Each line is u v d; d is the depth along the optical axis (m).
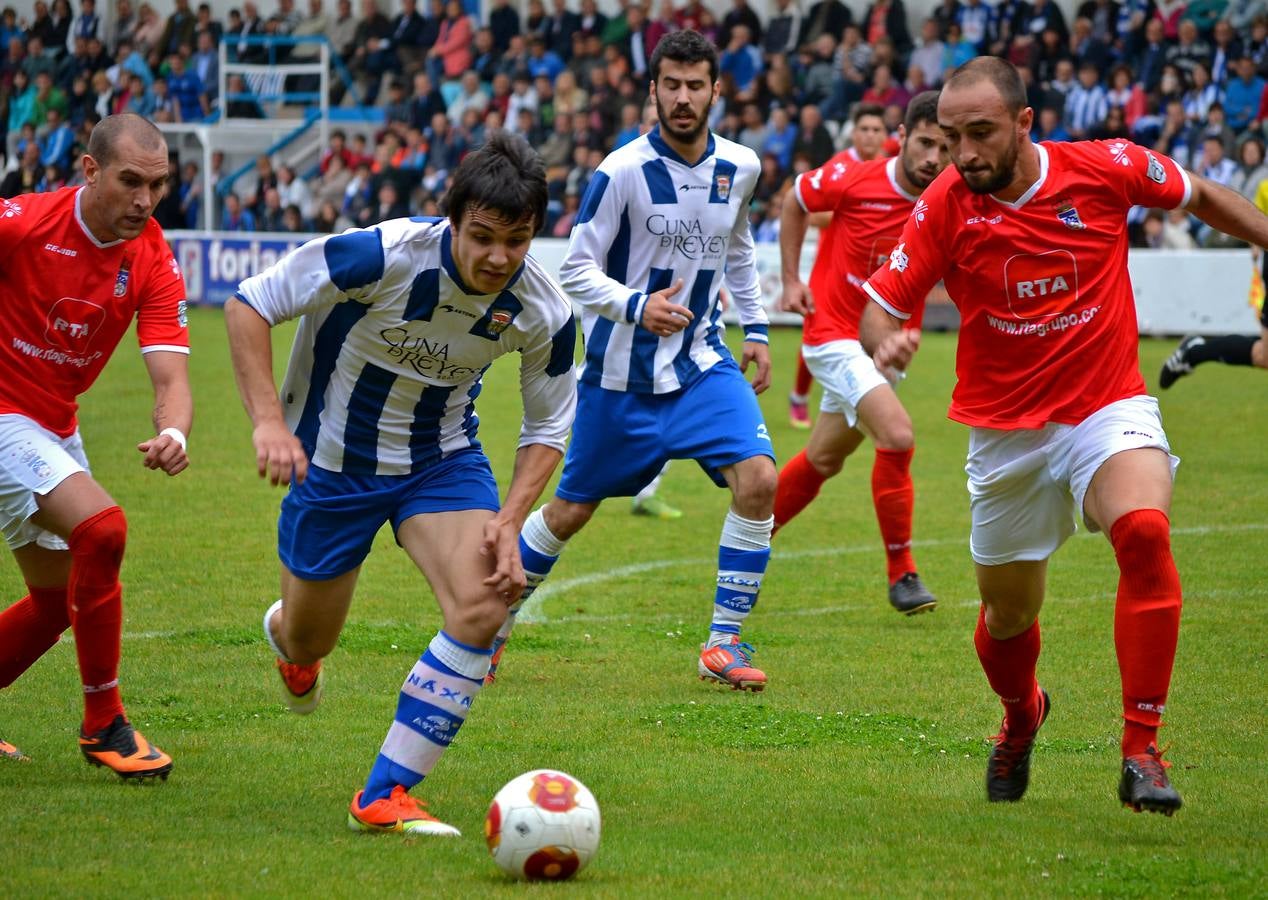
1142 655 11.99
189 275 68.75
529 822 10.75
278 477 11.73
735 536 17.80
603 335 18.09
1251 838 12.18
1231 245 56.16
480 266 11.56
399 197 68.88
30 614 14.43
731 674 17.45
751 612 21.91
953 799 13.45
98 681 13.39
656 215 17.86
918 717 16.33
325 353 12.73
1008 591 13.34
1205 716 16.30
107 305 13.79
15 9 89.94
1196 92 60.41
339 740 15.05
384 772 12.11
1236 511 28.84
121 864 11.09
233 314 12.09
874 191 22.09
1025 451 13.27
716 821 12.60
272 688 17.03
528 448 12.95
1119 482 12.39
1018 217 12.91
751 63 69.00
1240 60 59.84
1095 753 15.06
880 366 12.87
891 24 68.69
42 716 15.75
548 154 66.88
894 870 11.20
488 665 12.40
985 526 13.48
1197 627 20.41
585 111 67.94
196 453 34.97
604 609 21.88
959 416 13.65
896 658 19.06
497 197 11.24
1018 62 63.25
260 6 87.38
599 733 15.49
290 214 70.88
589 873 11.04
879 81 64.56
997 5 66.06
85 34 84.62
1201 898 10.52
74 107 83.06
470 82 72.50
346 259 11.95
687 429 18.09
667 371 18.09
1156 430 12.79
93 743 13.46
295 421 13.10
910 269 13.46
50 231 13.39
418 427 12.95
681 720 16.00
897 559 21.64
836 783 13.85
